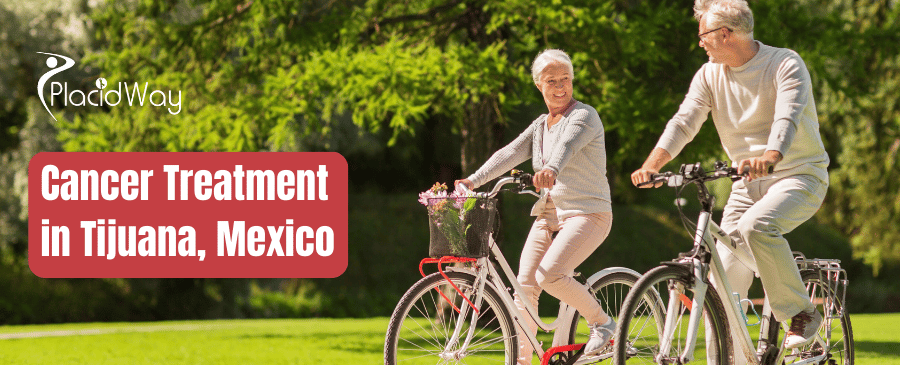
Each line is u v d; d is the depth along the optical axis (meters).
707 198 3.50
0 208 19.44
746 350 3.64
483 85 8.52
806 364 3.97
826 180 3.63
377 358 7.57
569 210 3.74
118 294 21.06
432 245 3.60
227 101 10.35
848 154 19.84
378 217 27.41
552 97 3.79
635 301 3.28
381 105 8.52
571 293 3.72
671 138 3.77
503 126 11.45
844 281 4.22
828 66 10.99
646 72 10.98
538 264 3.86
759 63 3.57
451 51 8.84
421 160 29.80
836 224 23.09
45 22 16.44
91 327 13.83
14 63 16.94
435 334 3.68
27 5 16.33
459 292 3.61
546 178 3.51
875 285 29.72
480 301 3.65
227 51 11.19
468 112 10.69
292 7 10.12
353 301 23.34
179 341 9.87
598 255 26.77
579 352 3.81
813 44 10.86
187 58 10.96
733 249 3.66
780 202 3.51
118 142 10.76
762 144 3.61
